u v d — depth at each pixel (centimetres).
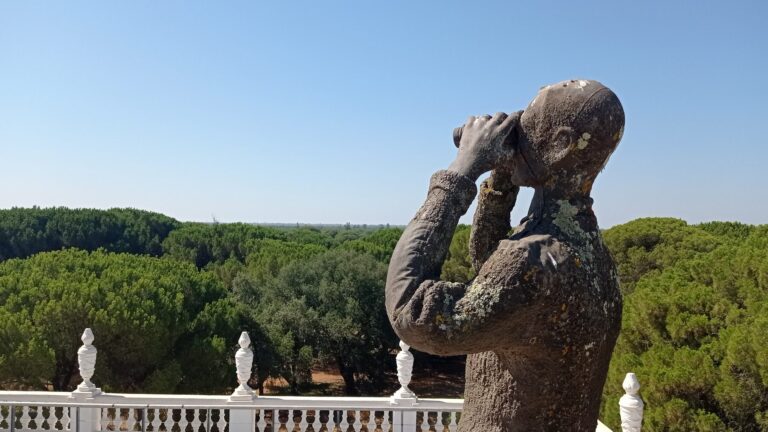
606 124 222
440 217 222
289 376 2561
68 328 1642
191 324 1931
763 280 1247
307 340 2583
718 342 1121
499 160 231
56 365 1655
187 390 1833
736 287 1327
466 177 225
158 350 1712
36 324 1628
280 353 2372
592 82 230
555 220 231
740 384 1010
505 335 215
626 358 1204
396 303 216
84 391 920
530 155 235
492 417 237
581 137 223
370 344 2697
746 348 1008
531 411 227
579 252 226
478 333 209
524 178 241
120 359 1686
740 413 1017
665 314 1255
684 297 1271
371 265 2797
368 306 2672
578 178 232
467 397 253
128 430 904
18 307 1700
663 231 2500
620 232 2562
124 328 1630
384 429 913
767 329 994
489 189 264
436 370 3144
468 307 208
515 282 209
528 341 219
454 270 2372
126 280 1881
